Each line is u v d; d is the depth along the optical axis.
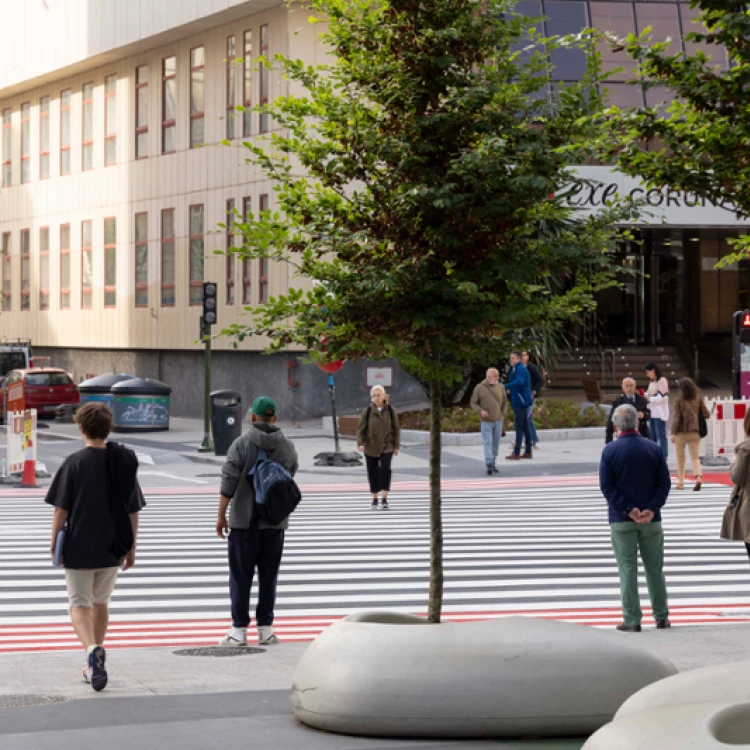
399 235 10.06
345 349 10.06
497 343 10.39
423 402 46.62
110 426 10.24
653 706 5.16
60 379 50.22
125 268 54.47
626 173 8.97
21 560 18.52
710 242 55.75
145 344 53.06
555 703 7.75
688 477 29.22
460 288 9.37
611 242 10.20
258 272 46.19
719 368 53.44
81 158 57.75
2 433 45.22
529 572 17.06
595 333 50.97
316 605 14.74
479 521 22.75
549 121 9.96
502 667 7.82
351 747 7.69
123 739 7.96
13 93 62.97
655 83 8.84
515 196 9.63
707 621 13.77
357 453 32.72
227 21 47.53
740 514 13.75
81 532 10.02
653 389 29.31
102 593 10.33
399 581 16.33
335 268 9.94
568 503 25.48
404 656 7.95
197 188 49.81
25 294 62.84
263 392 46.34
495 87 9.78
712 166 8.67
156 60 52.25
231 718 8.62
